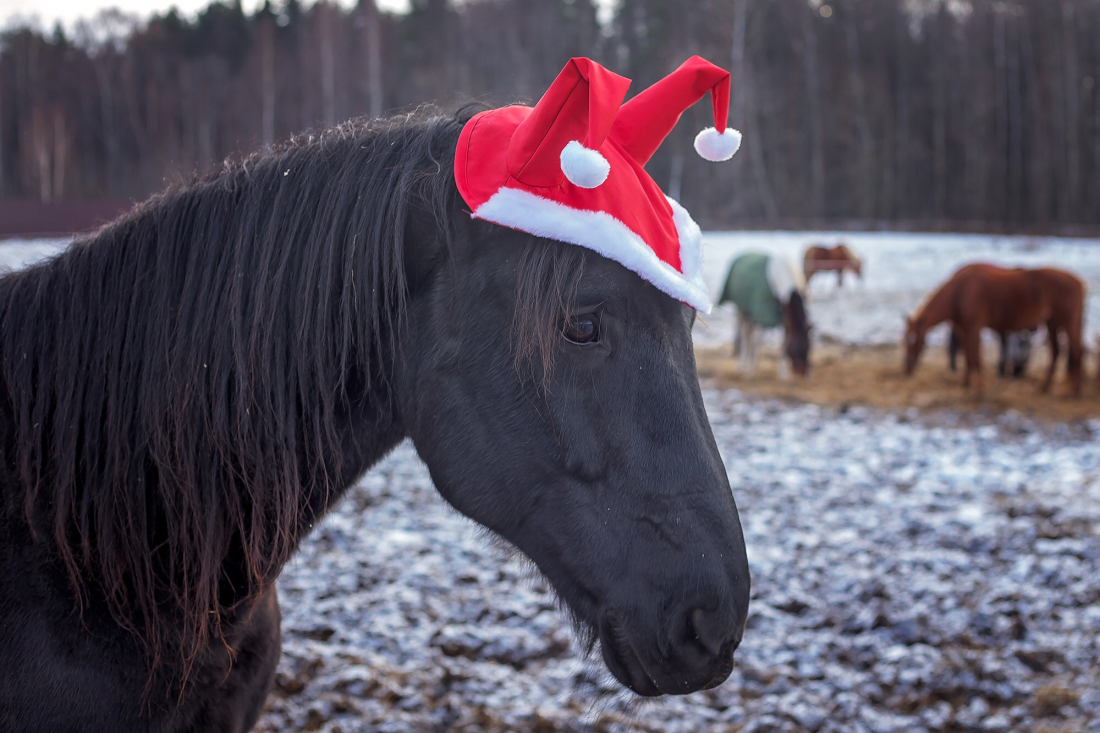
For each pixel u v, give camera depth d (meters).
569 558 1.06
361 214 1.13
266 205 1.17
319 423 1.14
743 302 8.67
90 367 1.16
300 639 2.94
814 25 34.69
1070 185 30.94
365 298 1.12
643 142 1.18
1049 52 32.12
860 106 32.59
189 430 1.13
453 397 1.08
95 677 1.10
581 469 1.04
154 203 1.27
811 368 9.30
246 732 1.35
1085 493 4.73
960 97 33.28
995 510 4.48
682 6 34.78
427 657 2.85
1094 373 8.93
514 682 2.70
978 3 34.25
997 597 3.32
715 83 1.15
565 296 1.00
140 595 1.12
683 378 1.06
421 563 3.68
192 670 1.18
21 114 31.00
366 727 2.40
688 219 1.20
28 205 15.96
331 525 4.11
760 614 3.22
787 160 32.72
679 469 1.03
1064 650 2.93
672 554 1.02
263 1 37.50
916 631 3.05
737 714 2.57
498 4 36.12
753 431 6.42
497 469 1.07
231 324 1.13
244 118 26.89
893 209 32.56
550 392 1.03
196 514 1.13
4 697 1.07
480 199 1.04
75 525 1.13
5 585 1.09
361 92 26.61
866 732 2.48
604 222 1.01
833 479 5.10
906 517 4.37
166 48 35.38
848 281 16.25
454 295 1.08
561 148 0.98
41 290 1.21
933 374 9.05
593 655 1.22
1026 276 7.92
